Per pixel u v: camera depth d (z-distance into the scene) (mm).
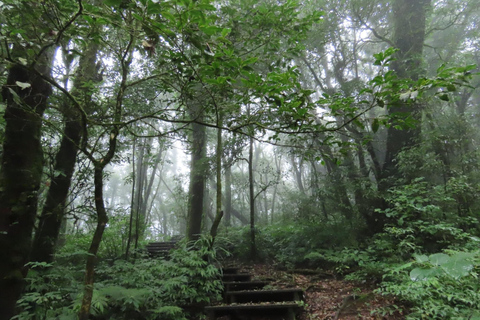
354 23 8195
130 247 7160
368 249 5617
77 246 6312
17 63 2064
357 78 7961
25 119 2582
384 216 6723
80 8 1931
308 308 4336
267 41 3289
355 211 7430
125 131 4688
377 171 7406
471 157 5727
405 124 1888
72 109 3312
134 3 1732
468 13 8453
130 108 4805
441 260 2139
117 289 3795
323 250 6625
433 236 4988
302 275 6281
